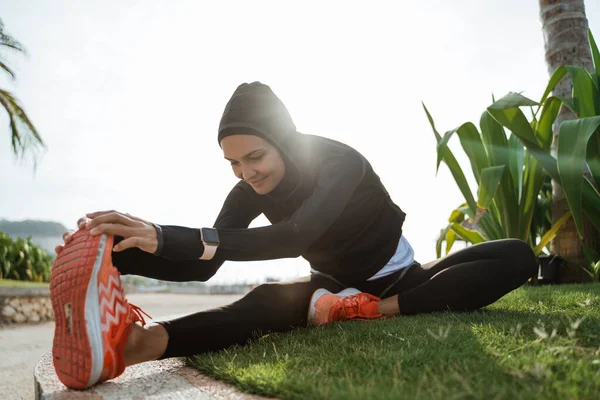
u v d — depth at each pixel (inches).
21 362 128.3
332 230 70.9
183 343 56.5
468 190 142.3
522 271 73.4
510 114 127.2
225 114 63.1
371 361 47.0
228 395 43.2
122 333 51.0
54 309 49.9
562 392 34.6
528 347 47.6
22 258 406.3
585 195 129.6
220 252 53.6
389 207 77.0
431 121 143.6
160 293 1052.5
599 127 125.8
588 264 147.9
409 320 67.6
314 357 50.8
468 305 74.1
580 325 56.7
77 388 49.3
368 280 78.7
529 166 148.3
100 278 49.2
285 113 66.1
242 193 76.5
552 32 167.8
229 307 62.2
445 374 40.6
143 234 51.1
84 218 53.3
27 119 386.6
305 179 65.1
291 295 71.4
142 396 45.4
